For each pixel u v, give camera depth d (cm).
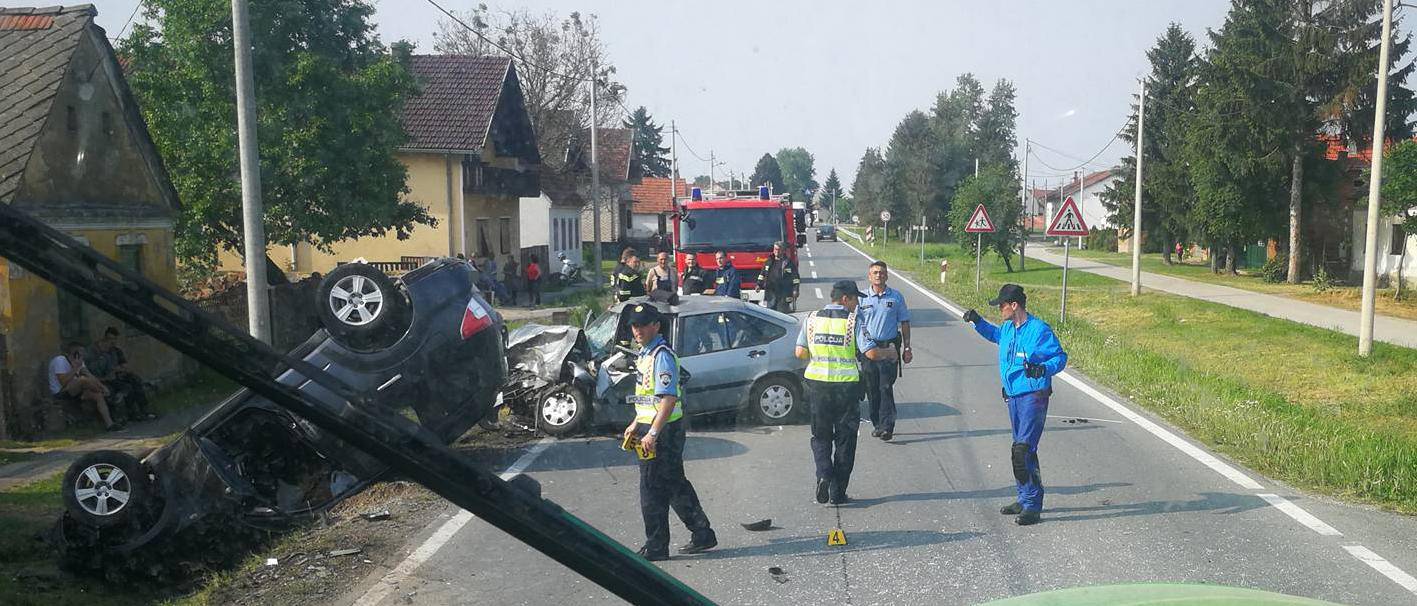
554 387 1099
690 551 690
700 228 2289
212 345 160
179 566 655
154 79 1792
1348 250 3812
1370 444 987
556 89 5278
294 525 727
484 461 984
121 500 646
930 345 1930
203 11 1778
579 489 873
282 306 1770
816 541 716
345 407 166
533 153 4019
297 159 1830
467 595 603
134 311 159
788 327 1175
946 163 8431
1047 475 905
